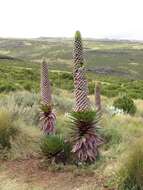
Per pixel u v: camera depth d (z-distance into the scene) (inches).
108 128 495.5
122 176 314.5
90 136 370.6
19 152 407.5
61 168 367.9
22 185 327.0
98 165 365.7
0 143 420.2
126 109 860.6
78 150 371.2
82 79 363.3
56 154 380.8
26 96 683.4
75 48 359.9
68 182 338.3
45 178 349.1
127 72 5905.5
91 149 369.7
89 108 371.6
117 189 311.6
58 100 708.7
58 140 383.6
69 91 1358.3
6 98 645.9
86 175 351.6
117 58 7377.0
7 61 4557.1
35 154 405.4
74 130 374.9
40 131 457.1
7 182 332.8
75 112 366.3
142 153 317.4
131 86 2080.5
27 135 437.7
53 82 1796.3
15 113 501.0
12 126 435.5
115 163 361.4
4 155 404.2
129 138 471.2
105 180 333.4
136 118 708.7
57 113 621.0
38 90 1203.9
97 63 6673.2
